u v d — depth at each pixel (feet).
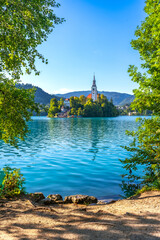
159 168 29.99
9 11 23.35
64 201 27.20
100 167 50.98
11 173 28.71
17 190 27.32
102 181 40.22
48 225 14.88
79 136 125.49
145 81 25.93
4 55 25.77
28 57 27.58
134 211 17.69
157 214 16.12
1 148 82.02
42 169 49.03
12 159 60.64
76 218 16.71
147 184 30.83
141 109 26.91
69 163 55.26
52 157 63.36
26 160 59.21
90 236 12.16
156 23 22.33
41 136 126.52
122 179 41.57
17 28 24.36
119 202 23.25
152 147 27.81
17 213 18.44
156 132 27.43
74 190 35.37
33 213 18.42
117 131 158.40
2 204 22.02
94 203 26.43
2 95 26.11
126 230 12.79
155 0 23.94
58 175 44.11
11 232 13.43
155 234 11.96
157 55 25.35
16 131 27.63
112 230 12.91
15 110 26.78
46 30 26.99
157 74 24.23
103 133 143.23
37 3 24.14
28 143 95.76
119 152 70.85
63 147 82.99
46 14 26.78
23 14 23.66
